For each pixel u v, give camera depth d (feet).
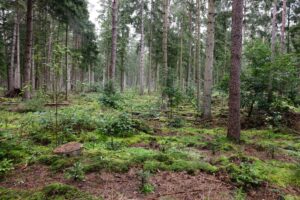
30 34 47.06
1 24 85.76
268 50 37.01
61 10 57.21
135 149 21.57
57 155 18.37
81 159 17.62
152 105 50.44
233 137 25.94
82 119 27.73
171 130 31.65
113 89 48.08
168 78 43.29
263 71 35.35
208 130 32.53
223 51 83.25
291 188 15.66
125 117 28.14
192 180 15.51
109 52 116.98
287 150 23.73
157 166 16.87
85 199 12.60
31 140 23.06
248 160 19.39
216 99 70.54
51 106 43.37
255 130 33.50
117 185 14.46
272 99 36.50
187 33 82.94
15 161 17.81
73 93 84.23
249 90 36.81
